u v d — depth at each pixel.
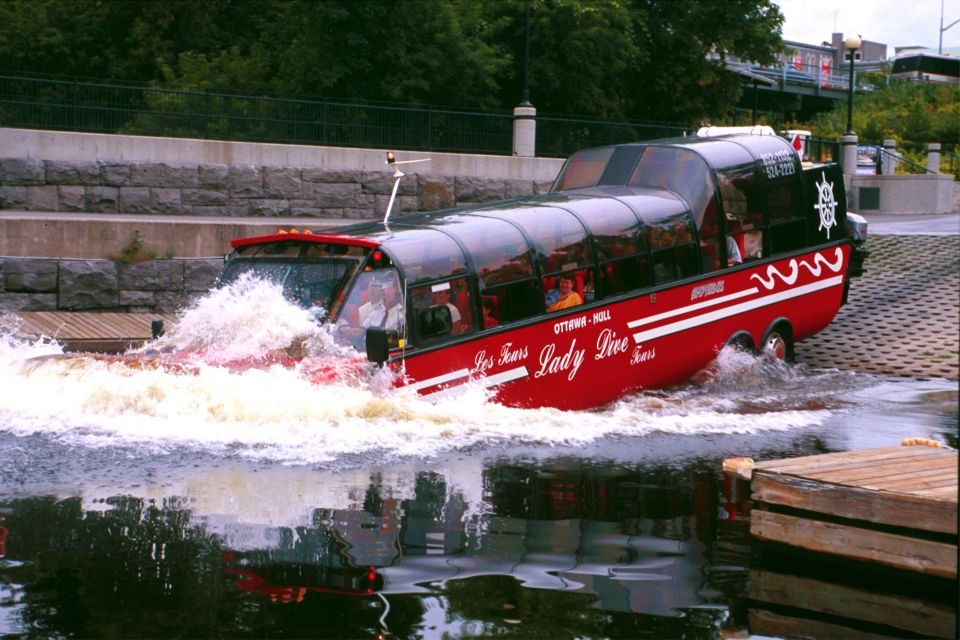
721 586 5.34
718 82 38.25
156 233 17.75
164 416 8.90
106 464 7.62
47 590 4.96
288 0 35.44
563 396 11.16
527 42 26.72
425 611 4.77
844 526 5.95
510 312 10.67
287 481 7.31
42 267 16.62
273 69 34.22
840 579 5.64
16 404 9.05
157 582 5.10
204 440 8.40
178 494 6.86
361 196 23.08
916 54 56.69
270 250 10.41
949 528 5.54
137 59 38.03
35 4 39.41
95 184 20.22
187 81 33.72
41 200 19.75
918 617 5.00
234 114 22.66
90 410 9.03
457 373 10.05
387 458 8.16
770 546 6.16
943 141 46.62
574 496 7.16
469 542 5.93
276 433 8.69
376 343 9.07
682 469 8.15
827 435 9.90
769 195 13.85
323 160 22.67
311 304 9.71
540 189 25.52
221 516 6.34
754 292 13.50
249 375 9.05
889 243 22.95
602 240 11.73
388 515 6.48
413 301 9.76
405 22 29.80
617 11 33.16
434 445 8.67
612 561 5.68
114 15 39.09
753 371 13.29
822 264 14.59
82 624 4.53
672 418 10.69
